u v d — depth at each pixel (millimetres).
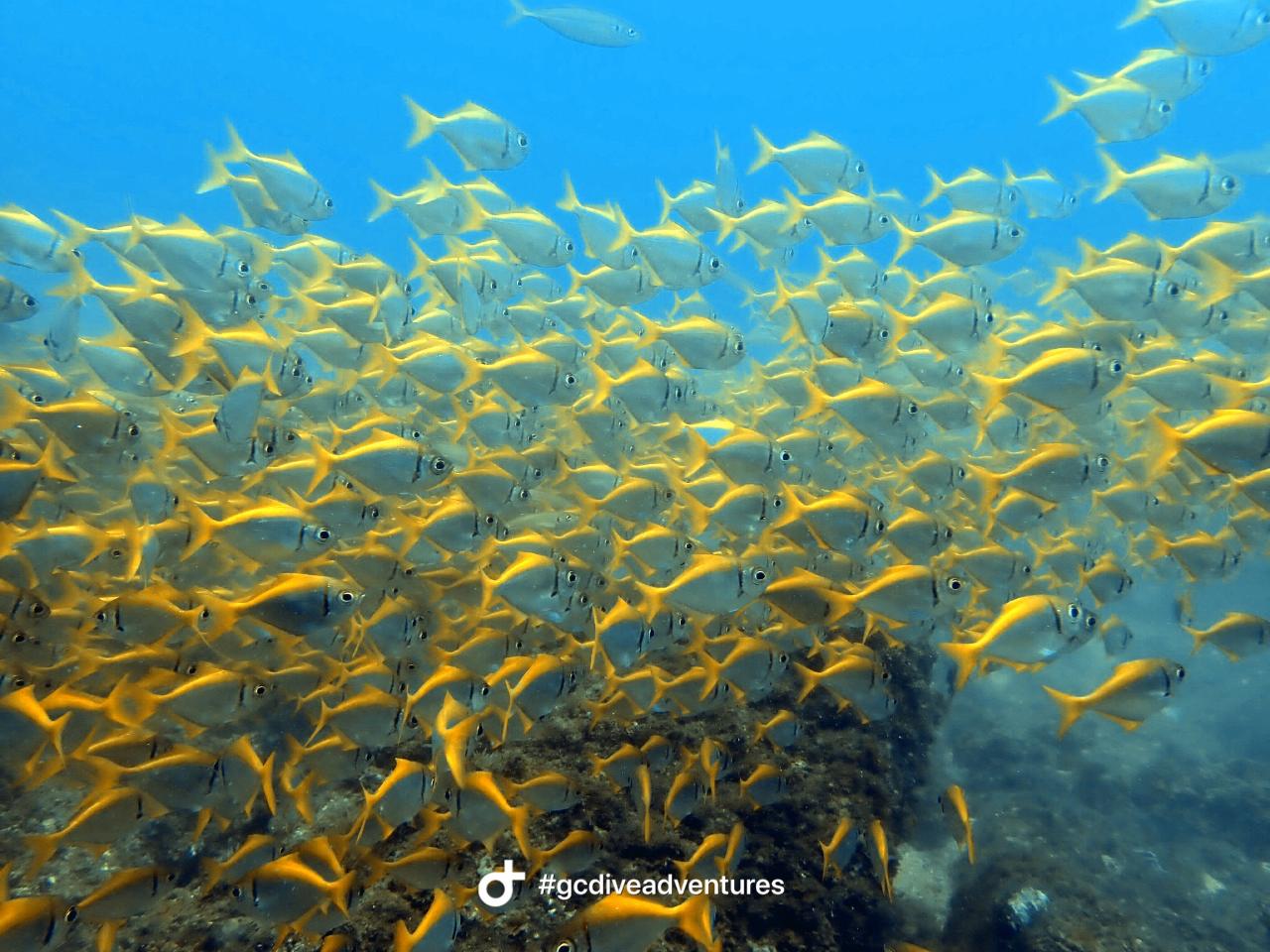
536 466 1286
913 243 1434
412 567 1116
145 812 817
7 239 1196
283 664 1074
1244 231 1283
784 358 1884
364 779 1105
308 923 801
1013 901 1188
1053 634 899
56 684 982
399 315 1373
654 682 993
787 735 1021
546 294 1724
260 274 1485
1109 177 1365
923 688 1493
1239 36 1289
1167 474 1427
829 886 1020
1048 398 1115
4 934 692
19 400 962
